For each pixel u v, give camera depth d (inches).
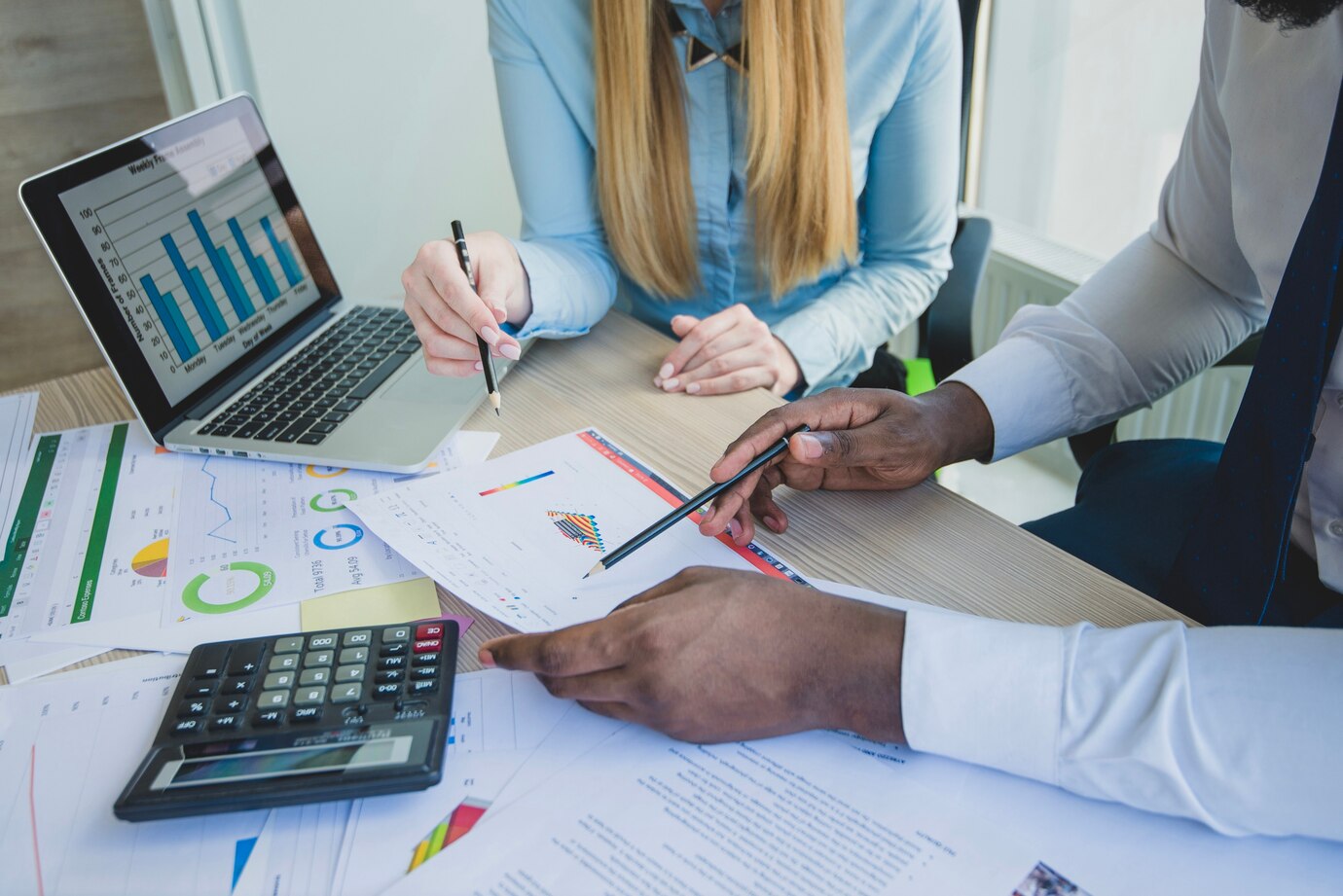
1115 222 65.6
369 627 22.5
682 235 43.3
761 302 47.2
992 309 71.1
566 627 22.4
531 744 20.3
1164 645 19.4
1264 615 28.1
